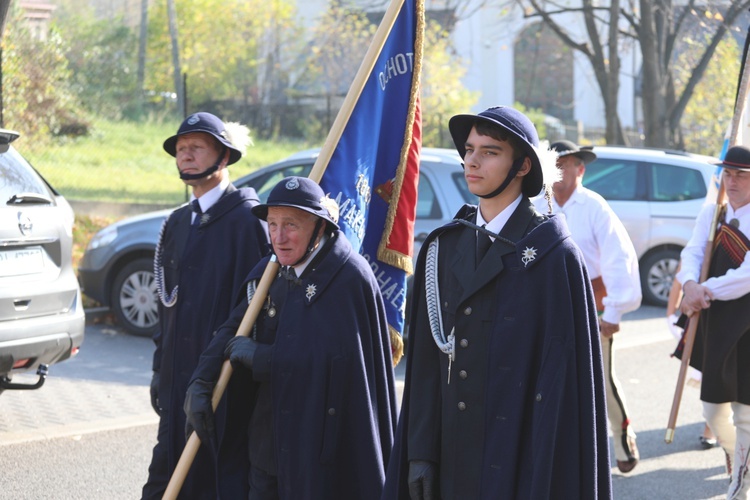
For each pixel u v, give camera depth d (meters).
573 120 36.88
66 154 20.55
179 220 5.63
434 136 25.44
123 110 25.34
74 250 14.41
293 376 4.64
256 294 4.84
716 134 27.03
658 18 21.20
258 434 4.83
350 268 4.73
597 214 6.98
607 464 3.87
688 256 6.87
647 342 12.12
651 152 14.60
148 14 30.48
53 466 7.24
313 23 33.06
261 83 30.86
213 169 5.47
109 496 6.70
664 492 7.09
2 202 7.45
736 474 6.46
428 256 4.03
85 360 10.38
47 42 19.48
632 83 37.84
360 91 5.35
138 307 11.48
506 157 3.82
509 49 37.03
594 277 7.05
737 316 6.46
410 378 4.08
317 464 4.62
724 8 20.83
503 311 3.81
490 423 3.81
